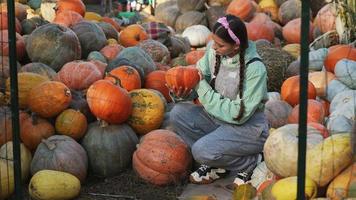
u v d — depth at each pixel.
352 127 4.57
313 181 4.15
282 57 7.73
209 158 5.10
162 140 5.33
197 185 5.33
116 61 6.74
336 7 6.66
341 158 4.12
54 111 5.57
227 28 4.70
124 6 13.16
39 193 4.86
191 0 11.00
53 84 5.63
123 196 5.18
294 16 10.71
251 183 5.00
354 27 6.57
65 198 4.98
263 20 10.28
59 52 7.02
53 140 5.32
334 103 5.95
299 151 3.38
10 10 3.79
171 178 5.30
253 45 4.89
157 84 6.78
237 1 10.34
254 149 5.11
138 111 5.85
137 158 5.39
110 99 5.50
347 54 6.53
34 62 7.04
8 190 4.99
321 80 6.49
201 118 5.38
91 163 5.54
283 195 4.12
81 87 6.29
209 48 5.20
